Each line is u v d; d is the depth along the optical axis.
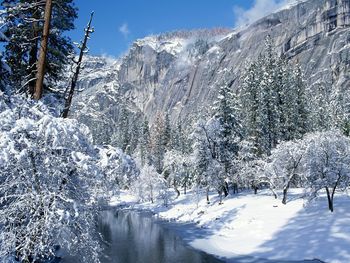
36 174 8.96
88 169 9.07
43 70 11.39
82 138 9.59
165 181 65.94
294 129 53.34
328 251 25.27
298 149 38.47
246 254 28.28
